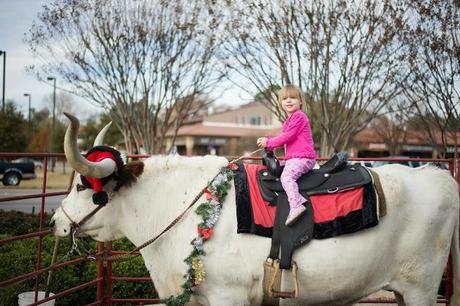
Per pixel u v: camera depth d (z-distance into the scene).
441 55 9.22
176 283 3.79
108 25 12.22
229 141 47.88
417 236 3.86
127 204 3.93
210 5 11.78
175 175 3.95
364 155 36.19
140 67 12.97
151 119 13.96
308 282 3.68
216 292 3.65
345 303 3.92
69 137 3.38
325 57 11.00
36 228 8.78
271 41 11.00
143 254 3.97
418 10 9.30
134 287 5.72
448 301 5.11
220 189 3.74
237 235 3.65
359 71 10.98
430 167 4.18
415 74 9.97
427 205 3.91
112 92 13.09
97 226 3.96
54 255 4.50
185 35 12.56
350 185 3.76
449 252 4.28
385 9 10.12
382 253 3.78
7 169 24.39
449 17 9.02
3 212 10.26
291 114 3.97
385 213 3.76
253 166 3.99
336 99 11.62
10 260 5.74
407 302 3.95
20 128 32.47
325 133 12.17
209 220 3.64
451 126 11.05
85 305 5.41
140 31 12.27
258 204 3.70
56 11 11.85
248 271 3.64
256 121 69.44
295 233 3.62
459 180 5.19
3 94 30.88
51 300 4.69
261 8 10.91
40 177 30.80
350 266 3.67
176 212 3.85
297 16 10.88
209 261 3.62
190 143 49.03
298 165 3.76
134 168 3.91
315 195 3.74
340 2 10.48
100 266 5.23
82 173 3.55
